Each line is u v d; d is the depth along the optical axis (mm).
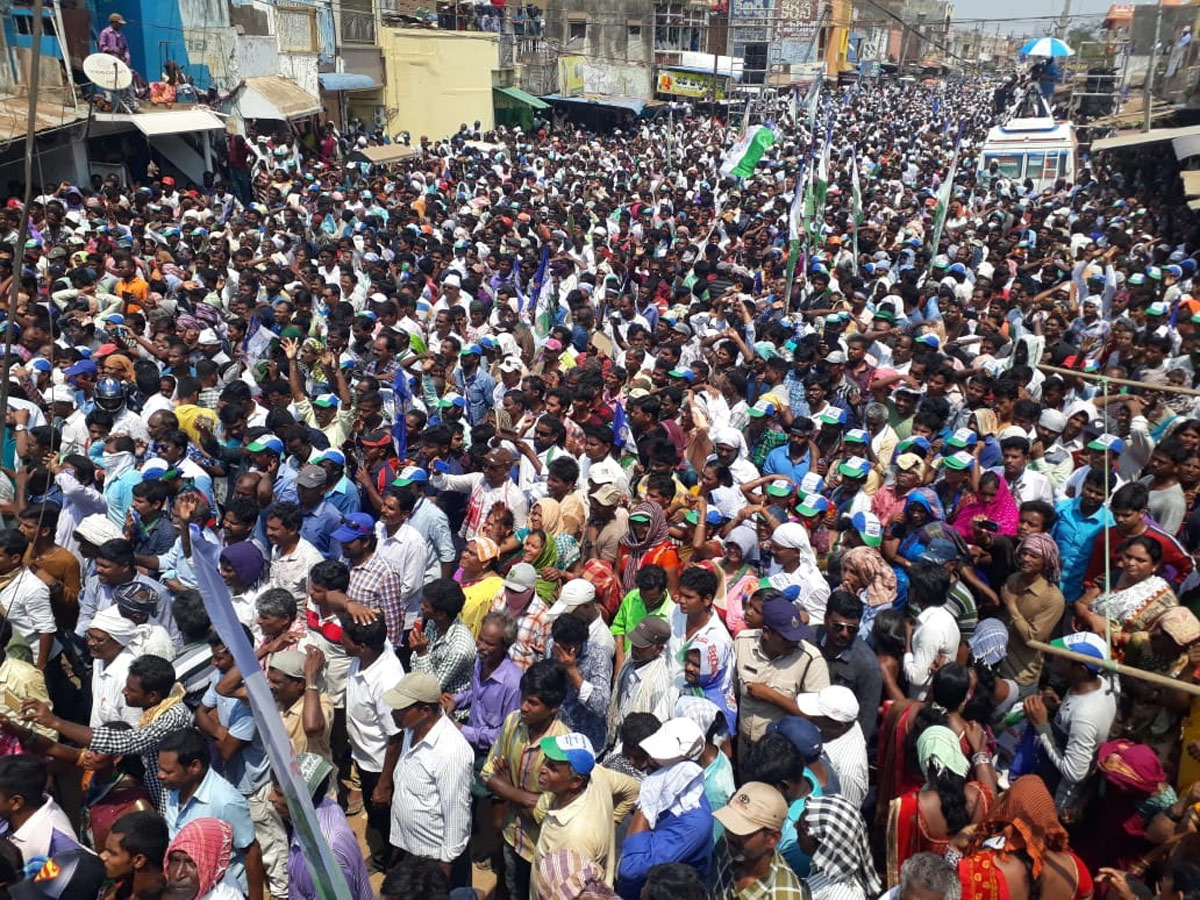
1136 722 4879
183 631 5258
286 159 24766
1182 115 29297
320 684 5406
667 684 5223
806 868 4066
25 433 7391
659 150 37156
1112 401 8164
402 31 37531
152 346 9797
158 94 21375
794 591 5637
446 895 3648
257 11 27500
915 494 6371
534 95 45281
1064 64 47219
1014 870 3754
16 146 17016
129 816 3842
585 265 15562
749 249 17078
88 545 5832
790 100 42531
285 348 9164
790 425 7973
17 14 17781
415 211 20062
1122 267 14812
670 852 3990
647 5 49719
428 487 7391
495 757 4750
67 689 6137
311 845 3271
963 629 5828
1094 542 6477
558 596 6105
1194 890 3463
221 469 7684
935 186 26719
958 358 9945
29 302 9703
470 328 11539
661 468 6848
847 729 4629
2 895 3615
